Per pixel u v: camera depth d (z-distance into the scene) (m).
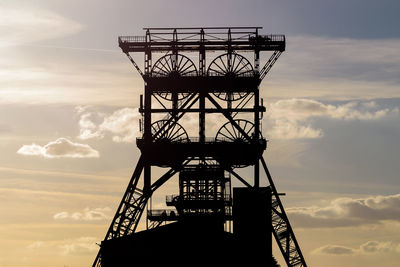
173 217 149.00
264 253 132.88
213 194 150.12
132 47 153.62
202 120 152.38
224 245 129.50
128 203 152.25
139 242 129.50
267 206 146.00
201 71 152.88
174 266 128.50
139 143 151.25
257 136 150.62
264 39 152.38
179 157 151.50
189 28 152.88
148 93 152.88
